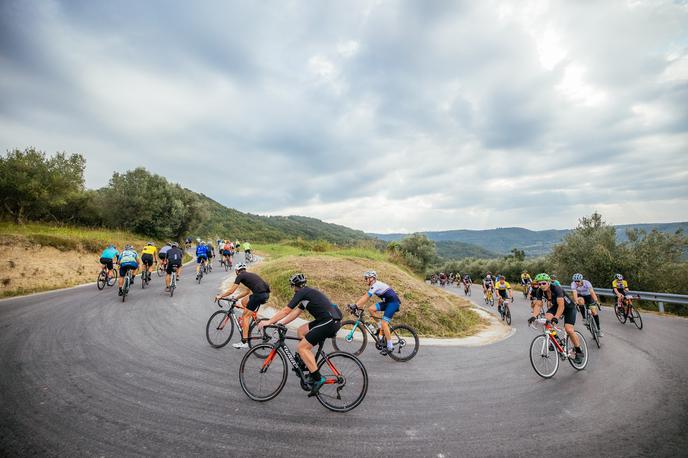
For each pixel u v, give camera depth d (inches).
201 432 126.2
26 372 175.2
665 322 418.3
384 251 1128.8
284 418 141.3
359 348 263.4
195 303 376.8
